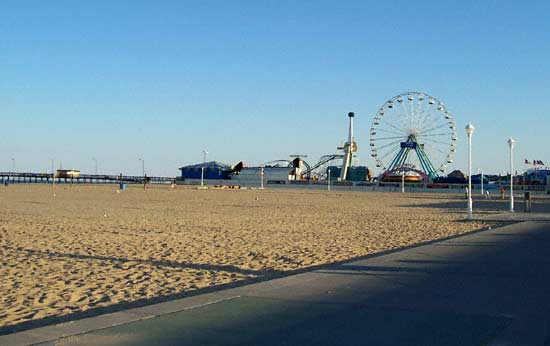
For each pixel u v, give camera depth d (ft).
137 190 236.84
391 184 303.07
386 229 67.62
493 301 24.27
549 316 21.50
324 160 402.93
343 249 47.47
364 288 27.37
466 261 36.91
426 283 28.76
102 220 75.87
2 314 24.34
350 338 18.60
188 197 165.99
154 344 17.97
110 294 28.50
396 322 20.66
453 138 278.67
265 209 109.70
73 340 18.44
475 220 79.46
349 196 199.11
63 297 27.78
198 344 17.99
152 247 47.55
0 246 47.85
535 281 29.27
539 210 108.27
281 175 369.09
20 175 442.91
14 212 90.89
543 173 309.22
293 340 18.42
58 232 59.36
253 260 40.65
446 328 19.77
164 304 23.79
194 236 56.70
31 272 35.06
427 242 53.26
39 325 22.49
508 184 294.87
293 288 27.35
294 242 52.37
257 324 20.44
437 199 176.76
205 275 34.12
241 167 394.93
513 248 44.37
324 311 22.45
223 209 107.65
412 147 288.30
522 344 17.88
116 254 43.24
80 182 429.79
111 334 19.15
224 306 23.34
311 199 166.20
